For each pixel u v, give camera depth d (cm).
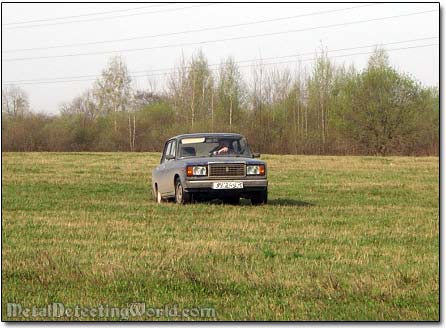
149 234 1616
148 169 4541
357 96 7456
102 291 1084
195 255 1340
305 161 5312
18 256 1340
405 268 1231
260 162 2258
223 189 2223
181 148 2402
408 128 7350
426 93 7388
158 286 1106
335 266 1248
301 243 1495
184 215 1964
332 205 2348
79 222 1833
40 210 2155
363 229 1720
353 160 5488
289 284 1112
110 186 3338
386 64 8000
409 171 4362
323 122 7912
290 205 2312
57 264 1260
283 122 8131
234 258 1314
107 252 1377
